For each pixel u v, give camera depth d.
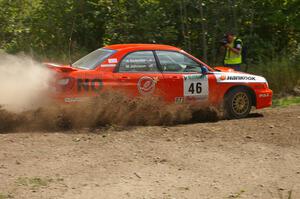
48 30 22.44
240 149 11.20
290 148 11.38
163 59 14.04
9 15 22.59
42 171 9.38
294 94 20.05
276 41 24.50
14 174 9.17
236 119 14.73
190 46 23.56
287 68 20.48
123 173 9.42
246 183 9.19
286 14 23.91
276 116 15.11
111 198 8.25
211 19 23.48
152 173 9.48
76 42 22.88
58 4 22.48
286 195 8.70
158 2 23.19
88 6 23.06
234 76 14.94
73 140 11.53
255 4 23.77
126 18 22.55
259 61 21.81
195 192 8.65
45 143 11.17
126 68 13.49
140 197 8.33
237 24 23.55
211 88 14.52
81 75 12.88
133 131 12.52
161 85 13.79
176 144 11.42
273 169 9.99
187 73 14.27
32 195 8.24
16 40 21.95
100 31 23.72
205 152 10.90
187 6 23.58
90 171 9.48
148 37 22.12
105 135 12.04
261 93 15.20
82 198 8.20
